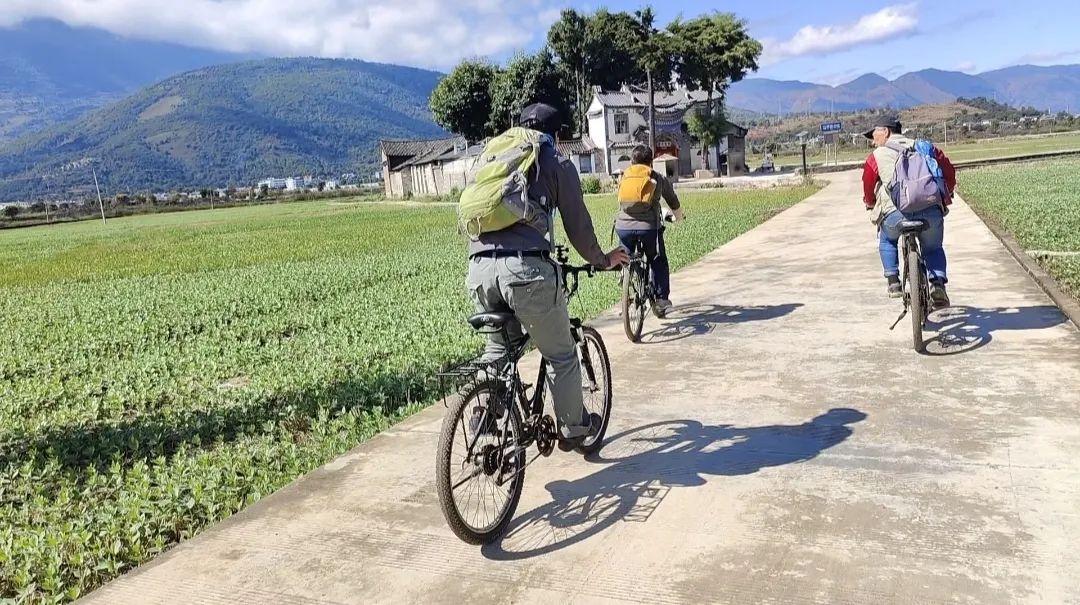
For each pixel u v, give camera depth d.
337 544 3.76
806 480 4.01
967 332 6.49
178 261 23.06
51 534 4.21
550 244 3.80
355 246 23.95
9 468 5.43
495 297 3.70
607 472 4.37
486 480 3.73
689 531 3.60
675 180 51.53
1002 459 4.05
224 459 5.28
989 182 25.80
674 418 5.15
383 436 5.25
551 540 3.65
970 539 3.31
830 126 58.31
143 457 5.70
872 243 12.80
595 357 4.78
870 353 6.19
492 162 3.59
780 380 5.74
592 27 67.62
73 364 9.00
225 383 7.84
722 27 60.41
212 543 3.86
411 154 83.62
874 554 3.25
